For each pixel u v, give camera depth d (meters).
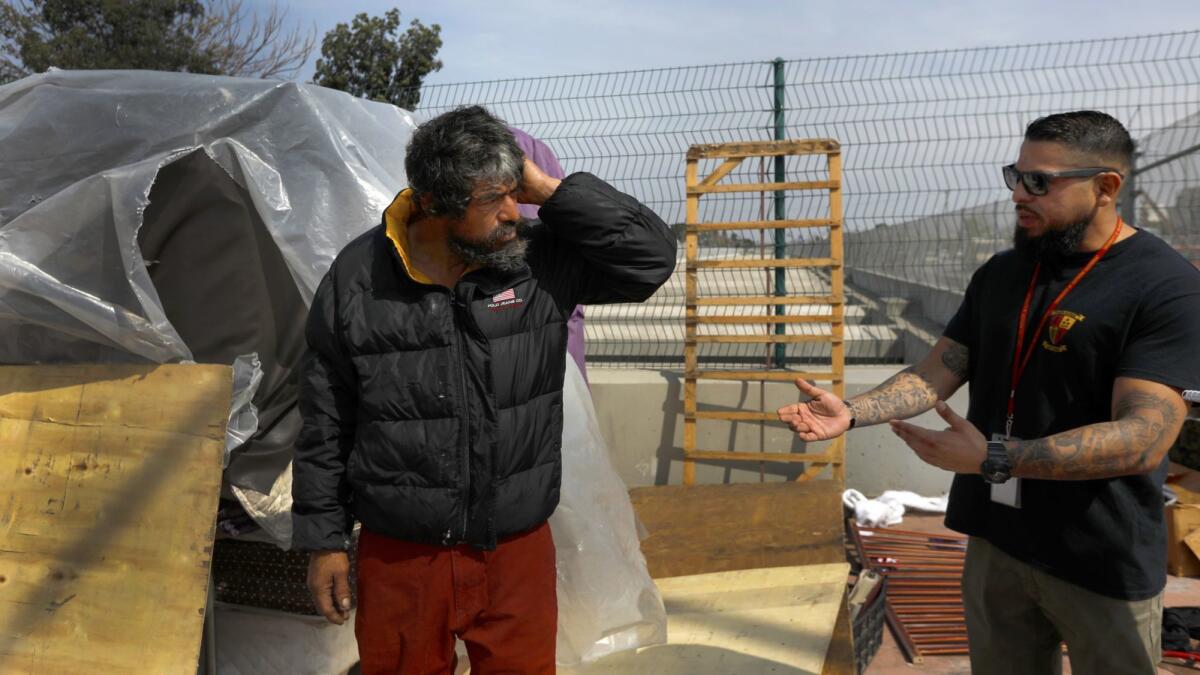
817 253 5.39
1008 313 2.02
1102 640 1.93
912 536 4.86
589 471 3.04
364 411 1.93
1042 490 1.96
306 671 2.92
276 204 2.59
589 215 1.94
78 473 2.49
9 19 16.00
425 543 1.95
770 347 5.84
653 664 3.10
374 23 18.38
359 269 1.95
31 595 2.47
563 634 2.99
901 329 6.17
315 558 2.03
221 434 2.39
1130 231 1.92
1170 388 1.76
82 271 2.43
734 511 4.21
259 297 2.82
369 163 2.74
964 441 1.80
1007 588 2.10
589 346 6.09
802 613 3.44
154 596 2.38
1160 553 1.91
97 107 2.68
